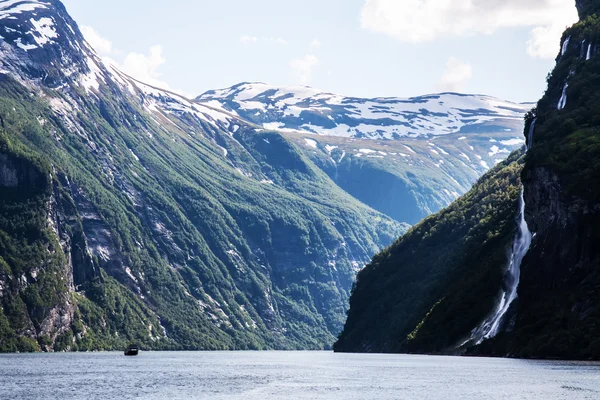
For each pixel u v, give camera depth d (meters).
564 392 170.88
